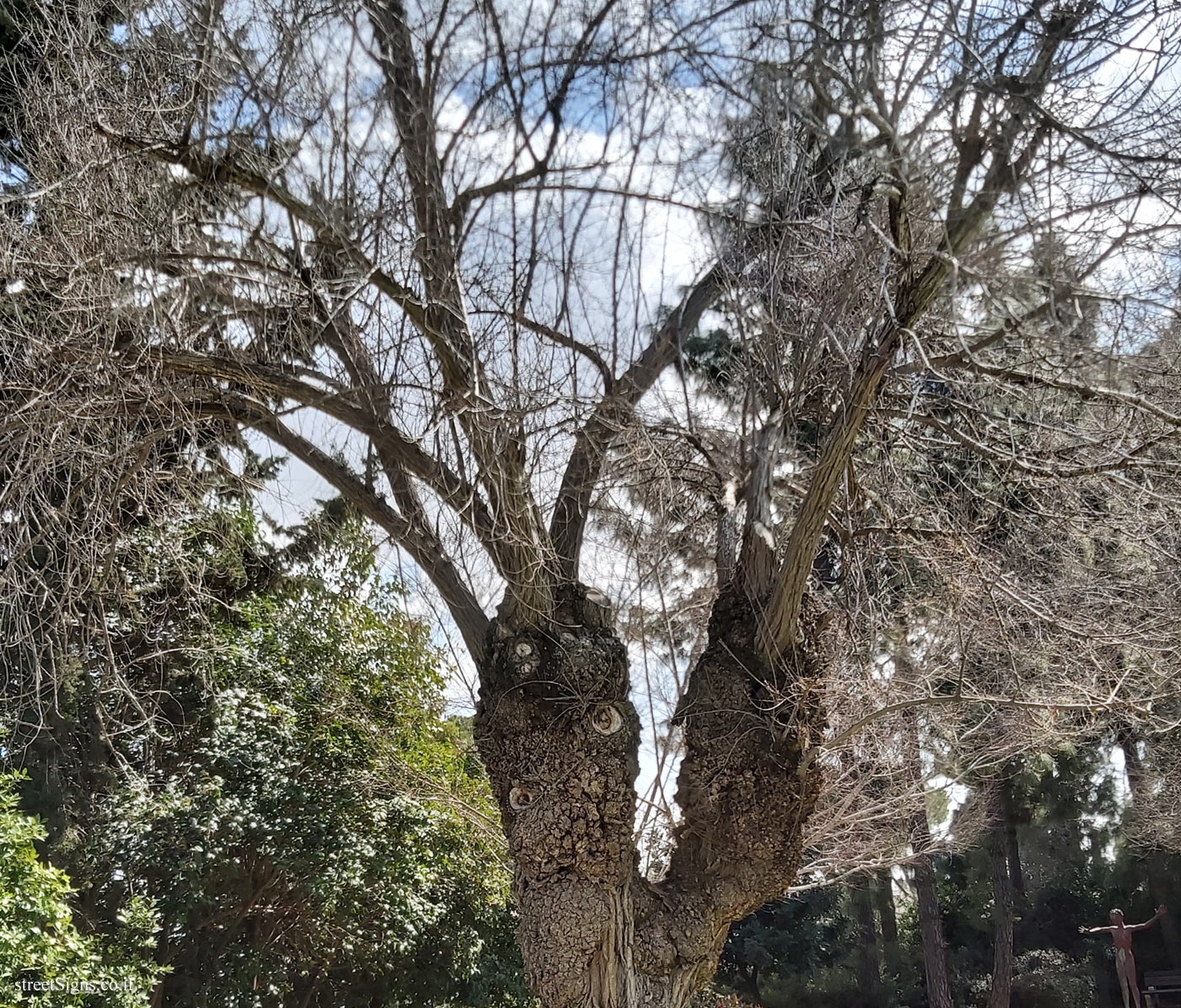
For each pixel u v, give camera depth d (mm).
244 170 5887
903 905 29453
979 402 7242
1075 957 24125
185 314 6480
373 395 6180
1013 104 4746
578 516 6785
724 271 6102
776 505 8375
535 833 6289
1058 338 4906
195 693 12219
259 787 11445
